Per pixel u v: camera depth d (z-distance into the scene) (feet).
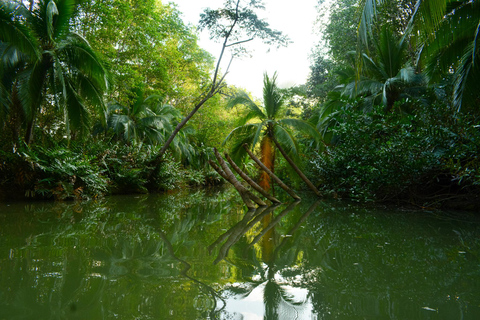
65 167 30.25
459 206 23.85
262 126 43.42
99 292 6.30
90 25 46.21
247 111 48.62
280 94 45.57
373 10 17.67
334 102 51.42
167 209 24.80
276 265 8.83
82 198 31.55
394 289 6.80
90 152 41.01
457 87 23.25
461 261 9.34
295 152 44.19
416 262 9.21
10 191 27.94
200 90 78.23
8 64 31.86
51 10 30.89
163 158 49.55
